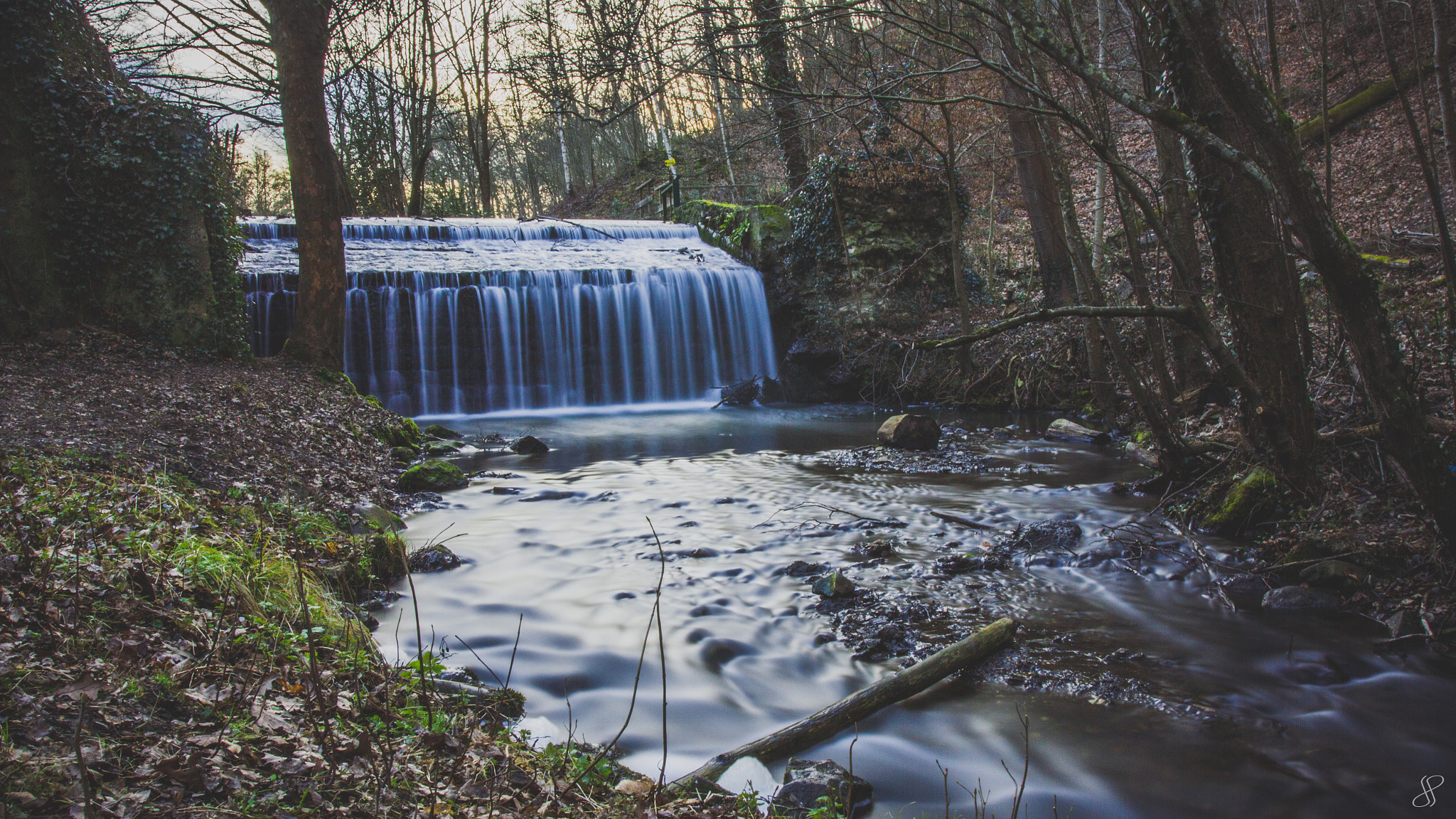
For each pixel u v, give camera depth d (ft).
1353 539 21.27
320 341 47.19
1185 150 23.15
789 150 70.85
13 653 10.58
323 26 46.83
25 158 39.27
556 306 63.26
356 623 16.98
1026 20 17.10
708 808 11.12
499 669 16.99
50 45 40.34
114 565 14.21
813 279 69.00
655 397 66.90
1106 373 45.70
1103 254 55.57
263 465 28.96
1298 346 23.24
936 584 22.02
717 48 24.07
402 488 33.45
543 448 44.45
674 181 94.99
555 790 10.88
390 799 9.56
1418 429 16.87
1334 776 13.00
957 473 36.73
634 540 26.55
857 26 31.19
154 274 42.50
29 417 26.55
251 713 10.78
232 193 50.70
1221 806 12.22
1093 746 13.91
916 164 66.39
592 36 24.99
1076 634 18.72
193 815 8.23
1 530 14.44
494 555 24.97
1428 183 18.37
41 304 39.37
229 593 14.87
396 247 72.49
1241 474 25.54
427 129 106.52
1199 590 21.26
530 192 169.07
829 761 12.77
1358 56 72.18
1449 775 13.03
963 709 15.28
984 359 60.80
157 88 60.08
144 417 29.71
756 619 19.79
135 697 10.44
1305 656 17.35
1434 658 17.03
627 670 17.10
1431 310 38.65
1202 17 14.98
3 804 7.55
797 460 41.19
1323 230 15.67
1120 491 31.32
